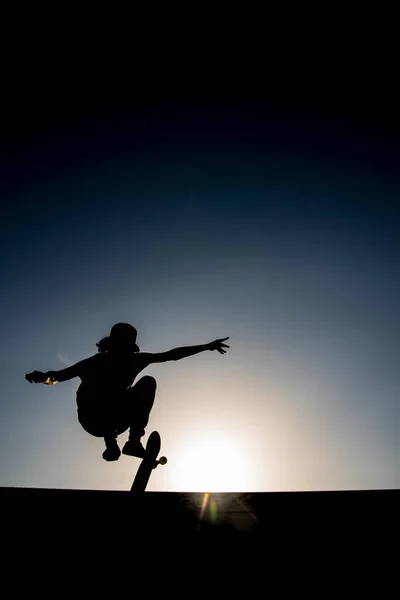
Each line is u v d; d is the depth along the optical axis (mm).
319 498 2904
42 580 2723
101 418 3846
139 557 2760
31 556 2750
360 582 2791
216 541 2801
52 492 2836
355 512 2898
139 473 3738
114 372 3973
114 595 2703
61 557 2752
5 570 2727
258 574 2764
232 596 2717
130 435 3910
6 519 2791
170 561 2762
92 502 2820
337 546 2842
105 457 3809
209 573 2756
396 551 2842
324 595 2766
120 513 2807
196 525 2811
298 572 2787
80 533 2781
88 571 2738
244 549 2799
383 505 2912
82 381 3922
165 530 2799
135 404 3914
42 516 2801
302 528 2854
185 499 2850
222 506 2852
